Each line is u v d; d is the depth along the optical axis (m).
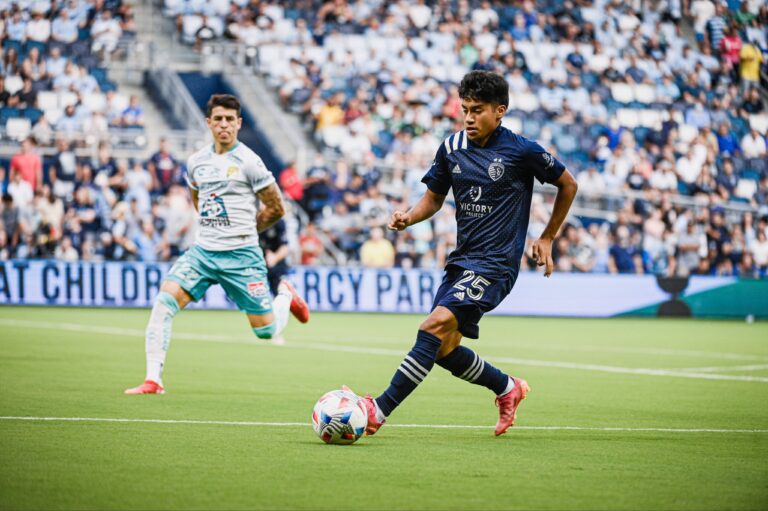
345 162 42.28
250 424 12.35
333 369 20.12
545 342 28.69
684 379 19.42
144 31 50.03
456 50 53.12
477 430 12.34
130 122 43.62
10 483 8.62
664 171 49.47
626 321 39.88
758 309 43.28
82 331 27.67
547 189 45.97
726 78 56.88
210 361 21.19
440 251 42.25
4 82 44.12
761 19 58.66
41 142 41.31
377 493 8.42
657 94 54.56
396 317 38.00
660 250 44.59
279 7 52.38
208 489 8.46
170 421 12.48
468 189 11.39
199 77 48.88
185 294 15.58
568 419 13.56
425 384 17.62
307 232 40.44
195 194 15.47
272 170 47.06
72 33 47.53
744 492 8.70
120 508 7.76
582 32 55.84
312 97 48.88
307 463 9.74
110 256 39.03
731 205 47.81
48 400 14.28
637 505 8.14
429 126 48.75
